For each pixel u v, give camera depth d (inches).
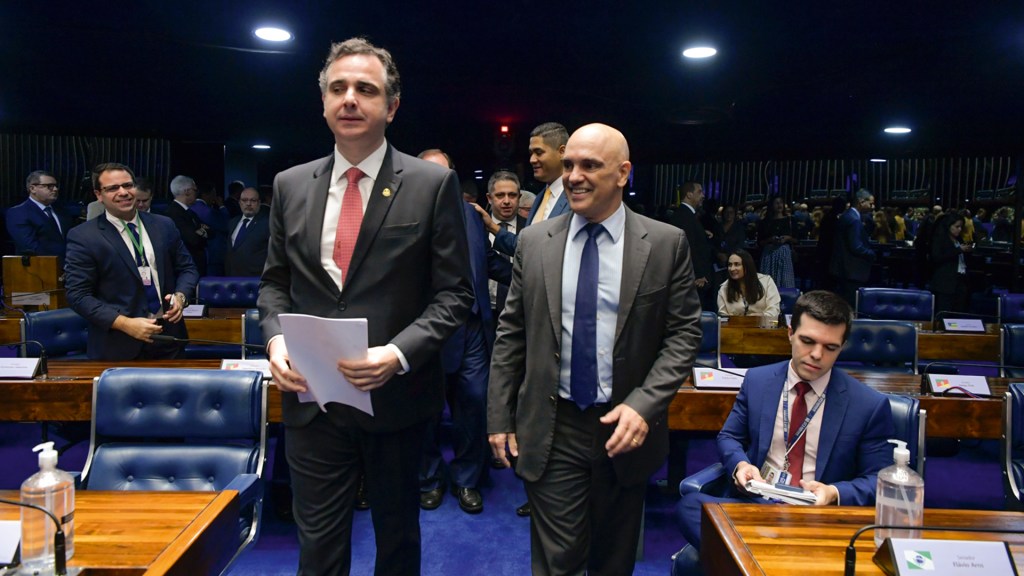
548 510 71.7
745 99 253.9
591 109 279.4
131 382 84.4
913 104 255.3
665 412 71.2
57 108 298.5
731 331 167.8
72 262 123.4
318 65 217.6
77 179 414.9
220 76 234.4
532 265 72.1
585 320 69.2
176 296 128.6
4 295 183.3
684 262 71.4
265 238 235.3
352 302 65.3
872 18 163.6
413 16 167.3
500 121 312.3
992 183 419.2
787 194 463.8
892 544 47.4
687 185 230.8
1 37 189.3
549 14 165.0
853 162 451.5
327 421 67.3
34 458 152.3
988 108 258.7
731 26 172.2
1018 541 55.6
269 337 66.6
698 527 71.7
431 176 67.3
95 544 51.6
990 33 173.2
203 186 316.5
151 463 82.6
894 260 406.6
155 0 157.5
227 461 82.7
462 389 128.3
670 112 266.4
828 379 77.4
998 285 375.2
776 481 76.1
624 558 74.5
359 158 66.0
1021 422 86.8
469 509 127.9
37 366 112.5
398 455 69.6
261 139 389.4
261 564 106.8
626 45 191.6
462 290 68.3
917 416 81.6
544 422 70.7
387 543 72.6
